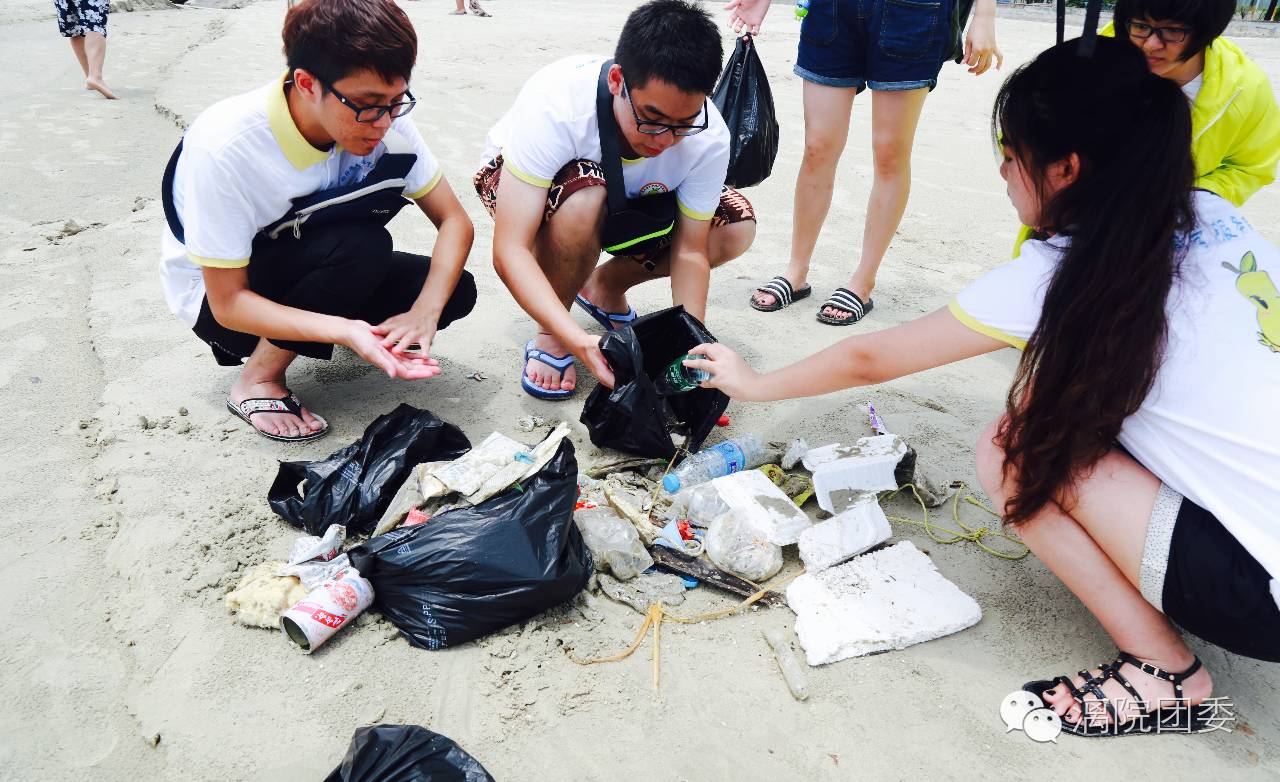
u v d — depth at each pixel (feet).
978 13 11.10
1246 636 5.72
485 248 14.14
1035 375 5.87
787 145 20.48
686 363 7.75
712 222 10.63
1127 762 6.04
